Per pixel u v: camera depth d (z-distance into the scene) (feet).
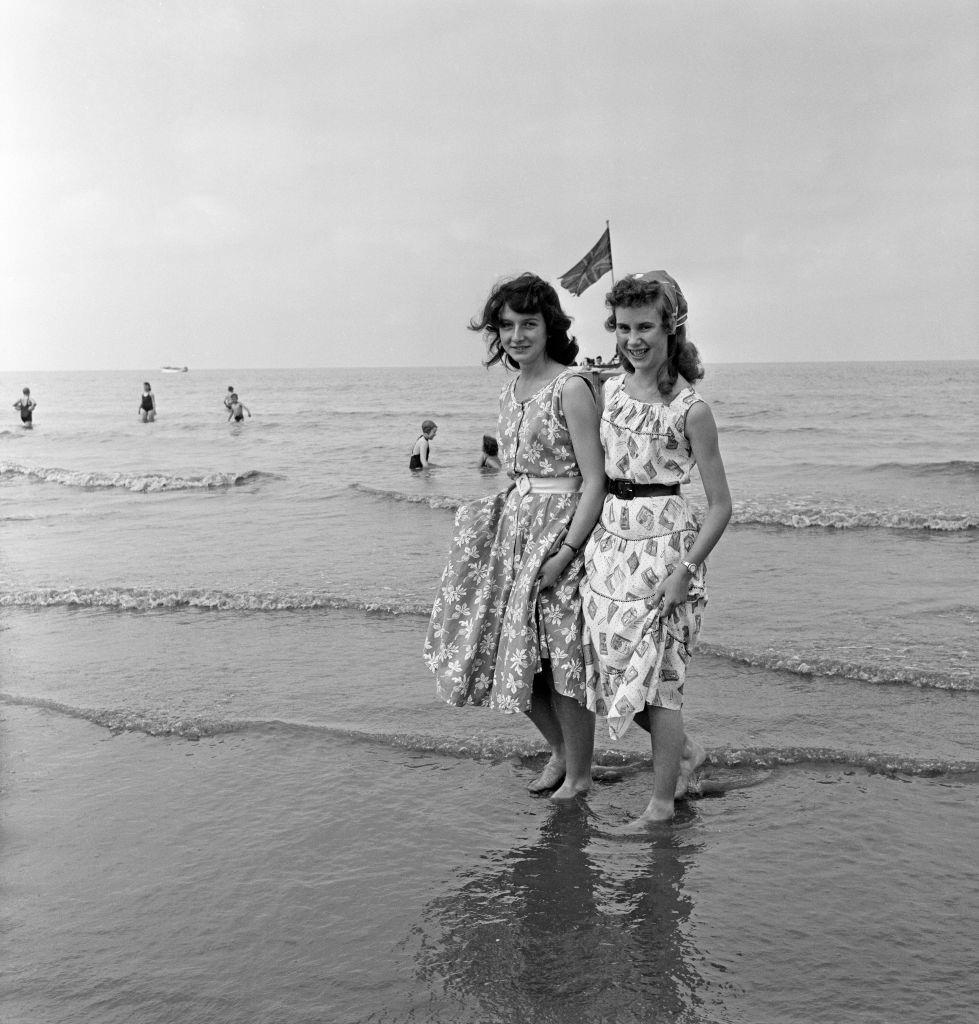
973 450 63.72
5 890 9.98
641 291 10.32
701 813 11.42
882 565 25.00
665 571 10.71
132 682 16.67
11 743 14.11
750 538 29.84
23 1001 8.13
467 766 13.04
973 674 15.40
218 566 26.40
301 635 19.43
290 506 39.24
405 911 9.40
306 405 143.74
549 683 12.09
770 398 139.23
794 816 11.20
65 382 392.47
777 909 9.23
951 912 9.05
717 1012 7.71
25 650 18.85
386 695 15.75
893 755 12.54
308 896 9.72
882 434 77.97
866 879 9.71
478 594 11.77
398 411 123.44
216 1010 7.91
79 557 28.25
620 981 8.18
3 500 43.21
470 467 53.83
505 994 8.05
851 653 16.78
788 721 13.93
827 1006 7.74
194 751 13.67
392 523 34.22
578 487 11.42
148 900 9.70
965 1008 7.64
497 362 12.04
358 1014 7.82
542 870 10.16
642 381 10.83
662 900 9.48
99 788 12.48
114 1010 7.95
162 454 67.26
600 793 12.09
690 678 15.98
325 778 12.66
